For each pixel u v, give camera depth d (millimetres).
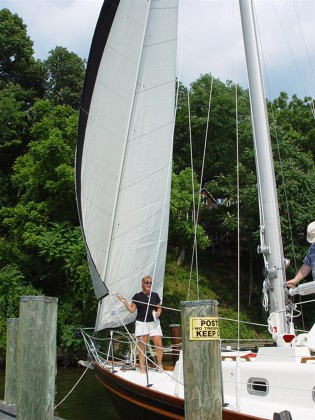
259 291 28500
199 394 3590
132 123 10297
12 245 23000
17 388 4035
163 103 10578
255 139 7676
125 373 7660
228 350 7137
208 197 30688
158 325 7984
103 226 10055
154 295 8062
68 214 22125
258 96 7766
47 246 20000
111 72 10352
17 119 27188
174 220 22953
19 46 32219
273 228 7227
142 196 10266
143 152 10336
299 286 6688
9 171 27922
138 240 10172
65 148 21797
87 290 19938
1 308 20125
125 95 10344
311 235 6793
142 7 10516
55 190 21391
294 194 24844
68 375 17094
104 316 9648
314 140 31578
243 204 26297
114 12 10320
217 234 30016
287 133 29859
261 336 25156
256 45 7969
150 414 5898
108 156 10203
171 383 6590
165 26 10680
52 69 33812
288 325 6816
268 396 5270
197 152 29922
